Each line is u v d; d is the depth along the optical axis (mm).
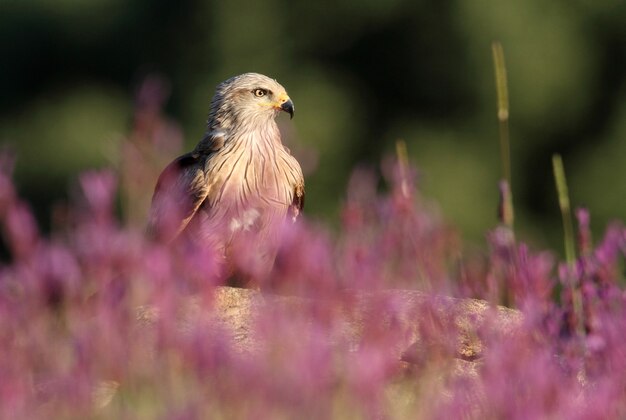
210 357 7234
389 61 45594
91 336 7535
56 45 47719
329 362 7020
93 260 7652
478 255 10102
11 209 7602
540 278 9008
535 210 44469
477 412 7414
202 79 44750
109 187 7746
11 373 7273
